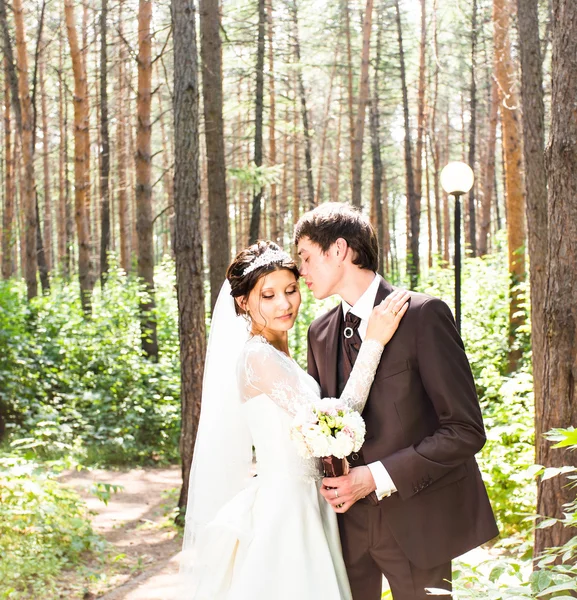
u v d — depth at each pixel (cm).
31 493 539
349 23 2414
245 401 275
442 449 237
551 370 319
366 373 248
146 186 1217
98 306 1207
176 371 1102
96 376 1022
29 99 1388
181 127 638
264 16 1530
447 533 250
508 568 224
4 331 952
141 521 661
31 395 956
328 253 261
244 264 281
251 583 251
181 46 637
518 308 1007
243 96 2245
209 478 288
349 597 268
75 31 1407
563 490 312
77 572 504
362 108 1741
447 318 250
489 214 2027
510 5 1161
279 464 267
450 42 2245
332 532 275
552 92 317
